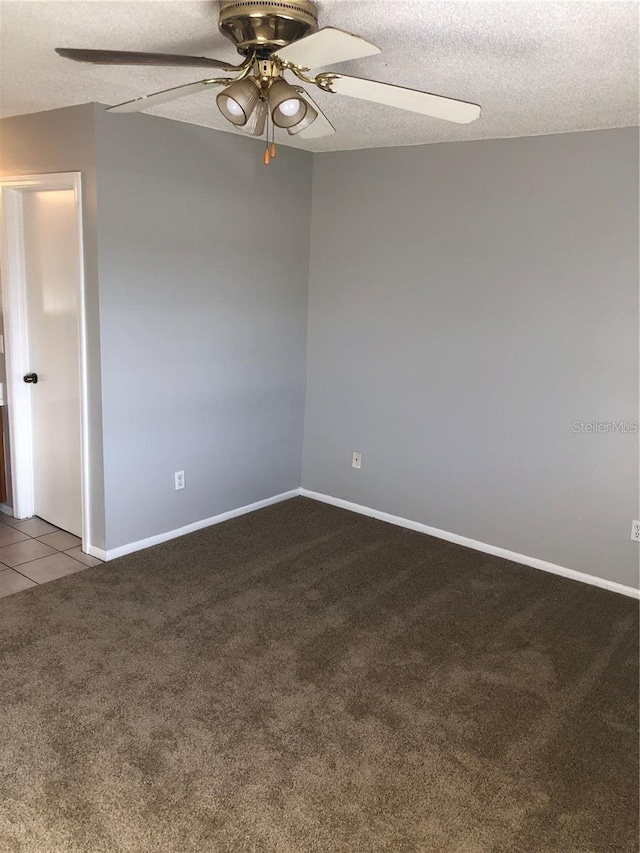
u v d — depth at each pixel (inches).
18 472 160.1
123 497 141.7
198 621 118.8
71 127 124.9
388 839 74.9
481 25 75.4
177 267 141.3
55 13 77.2
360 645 113.7
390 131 136.6
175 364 145.7
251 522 167.5
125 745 87.4
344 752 88.2
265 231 159.8
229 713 94.7
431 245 151.5
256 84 73.5
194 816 76.7
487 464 151.1
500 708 98.7
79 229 127.6
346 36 60.7
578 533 140.3
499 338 144.5
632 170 123.2
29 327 152.3
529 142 134.0
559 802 81.4
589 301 131.6
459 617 124.4
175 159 136.0
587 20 72.8
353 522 169.9
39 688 98.0
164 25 80.7
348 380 172.4
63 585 130.0
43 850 71.5
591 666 110.3
